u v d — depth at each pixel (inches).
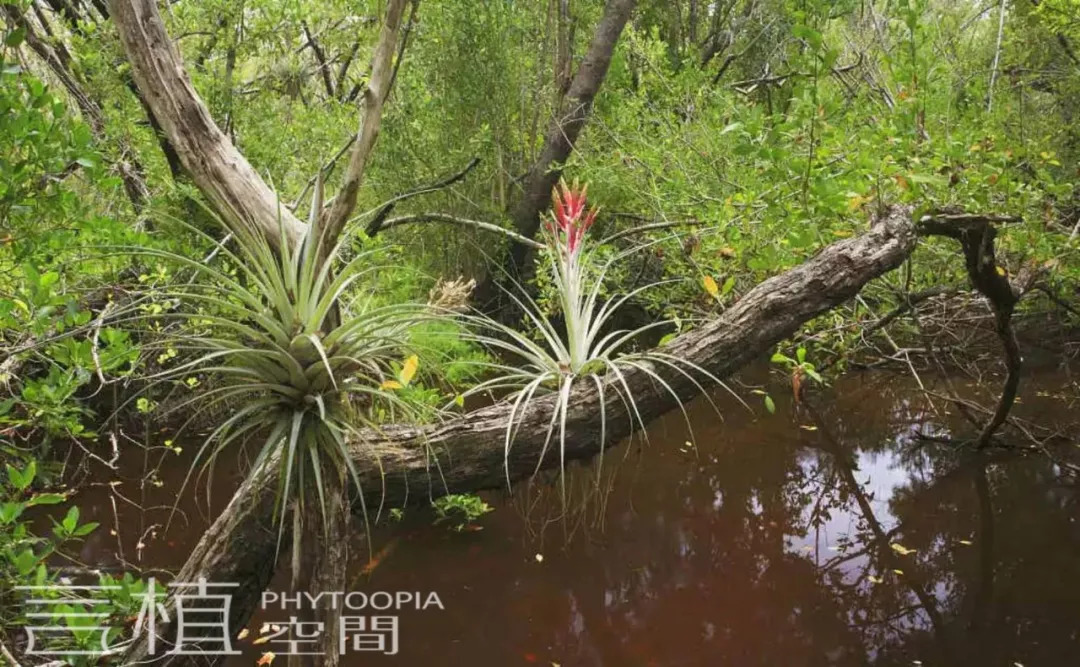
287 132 209.3
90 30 173.8
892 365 245.9
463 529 158.6
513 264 282.0
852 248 113.9
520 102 279.0
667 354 105.4
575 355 106.2
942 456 197.6
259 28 198.7
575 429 101.4
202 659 95.0
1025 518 164.7
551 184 278.7
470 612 131.0
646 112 253.4
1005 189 133.1
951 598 135.8
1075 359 259.0
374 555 148.3
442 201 267.6
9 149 82.4
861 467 193.0
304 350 75.5
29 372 124.6
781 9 340.8
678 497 175.5
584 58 271.7
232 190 88.5
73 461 174.4
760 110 140.6
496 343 105.3
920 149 130.6
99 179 85.8
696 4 395.5
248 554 91.5
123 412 178.7
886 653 120.6
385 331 84.0
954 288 174.1
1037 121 235.0
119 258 130.3
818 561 148.9
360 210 272.7
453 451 99.9
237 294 77.9
